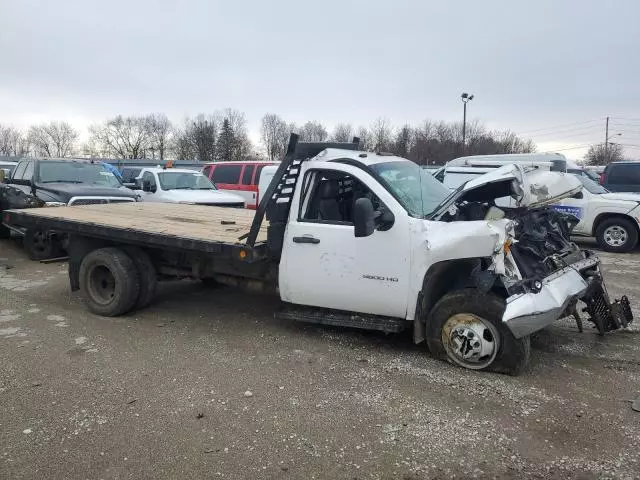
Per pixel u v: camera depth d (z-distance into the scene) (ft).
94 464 10.80
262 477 10.44
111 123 308.40
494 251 14.37
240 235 18.94
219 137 290.15
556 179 16.48
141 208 26.91
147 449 11.35
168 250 20.80
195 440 11.72
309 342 17.90
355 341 17.97
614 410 13.15
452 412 13.01
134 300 20.63
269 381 14.76
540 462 10.96
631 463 10.89
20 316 20.68
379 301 16.17
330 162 16.97
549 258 16.34
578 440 11.78
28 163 38.11
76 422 12.43
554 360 16.43
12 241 39.24
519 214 16.81
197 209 27.17
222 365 15.89
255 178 46.68
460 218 16.97
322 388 14.33
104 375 15.07
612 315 18.04
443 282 16.61
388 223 15.74
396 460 11.03
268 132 277.23
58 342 17.76
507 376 15.05
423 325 16.25
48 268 30.07
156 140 312.29
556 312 14.65
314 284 17.07
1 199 35.63
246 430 12.15
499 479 10.41
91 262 20.94
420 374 15.17
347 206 17.43
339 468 10.75
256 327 19.56
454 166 47.03
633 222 39.73
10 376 14.92
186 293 24.75
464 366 15.53
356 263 16.25
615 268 33.17
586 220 41.37
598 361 16.39
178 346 17.52
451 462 10.97
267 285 19.51
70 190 33.47
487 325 15.01
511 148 223.92
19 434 11.89
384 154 18.65
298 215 17.31
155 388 14.26
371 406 13.30
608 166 51.70
